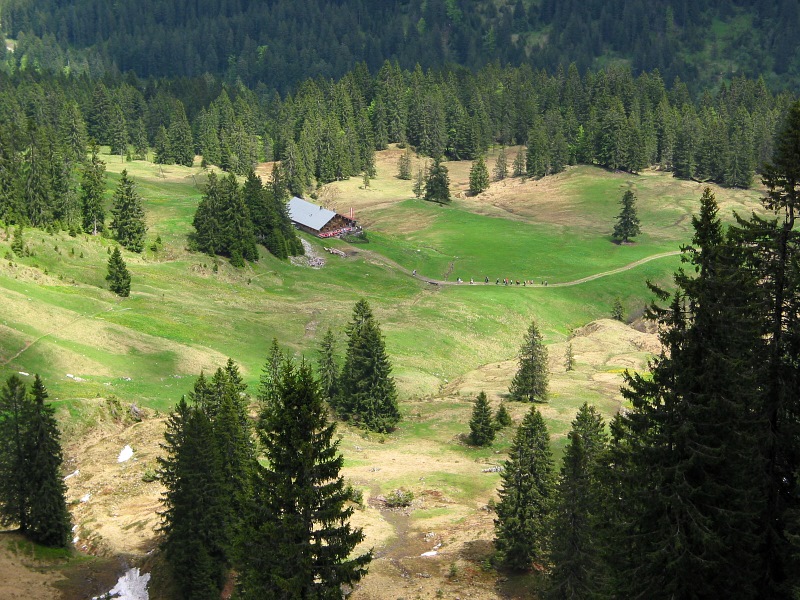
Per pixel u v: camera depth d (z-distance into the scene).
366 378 103.75
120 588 60.88
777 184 31.48
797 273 30.78
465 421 105.88
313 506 32.41
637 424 30.86
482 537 66.44
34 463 67.19
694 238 30.38
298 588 31.12
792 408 31.61
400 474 85.31
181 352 116.06
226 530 56.94
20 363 97.50
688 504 29.00
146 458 86.00
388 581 58.00
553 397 112.75
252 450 72.62
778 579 30.17
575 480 46.06
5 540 66.31
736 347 30.11
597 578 44.03
